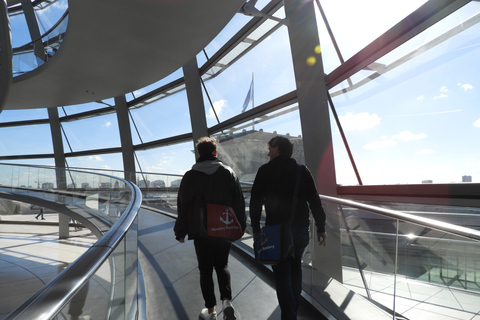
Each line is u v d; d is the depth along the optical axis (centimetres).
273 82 846
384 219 315
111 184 796
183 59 948
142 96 1416
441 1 420
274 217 247
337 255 304
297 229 246
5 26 824
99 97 1306
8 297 968
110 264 169
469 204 403
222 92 1069
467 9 403
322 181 639
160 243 557
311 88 641
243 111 988
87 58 939
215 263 277
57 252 1456
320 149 637
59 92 1228
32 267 1247
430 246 236
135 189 443
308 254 333
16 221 1828
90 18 732
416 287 243
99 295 147
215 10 697
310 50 632
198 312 290
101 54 912
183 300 316
